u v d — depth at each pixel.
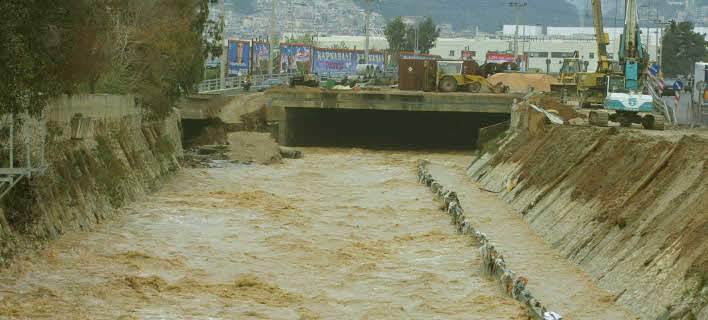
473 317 28.61
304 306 30.11
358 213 50.88
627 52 69.44
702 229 26.80
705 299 23.73
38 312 27.78
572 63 93.19
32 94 36.06
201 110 90.06
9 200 34.47
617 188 36.69
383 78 121.31
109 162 49.28
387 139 103.25
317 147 95.62
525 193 50.03
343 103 89.75
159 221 46.38
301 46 148.75
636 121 61.34
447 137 102.50
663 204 31.33
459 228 44.28
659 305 25.70
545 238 39.88
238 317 28.28
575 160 46.41
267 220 47.88
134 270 34.50
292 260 37.78
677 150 34.47
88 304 29.09
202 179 66.56
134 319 27.50
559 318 25.05
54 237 37.81
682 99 90.88
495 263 33.91
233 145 80.44
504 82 104.19
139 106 61.09
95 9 43.78
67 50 39.62
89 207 43.38
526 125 64.06
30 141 35.81
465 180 67.25
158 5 66.31
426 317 28.75
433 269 35.84
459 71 97.31
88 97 46.75
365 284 33.44
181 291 31.52
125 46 61.94
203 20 74.81
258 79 117.00
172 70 68.81
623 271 29.62
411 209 52.31
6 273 32.03
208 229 44.62
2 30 33.72
